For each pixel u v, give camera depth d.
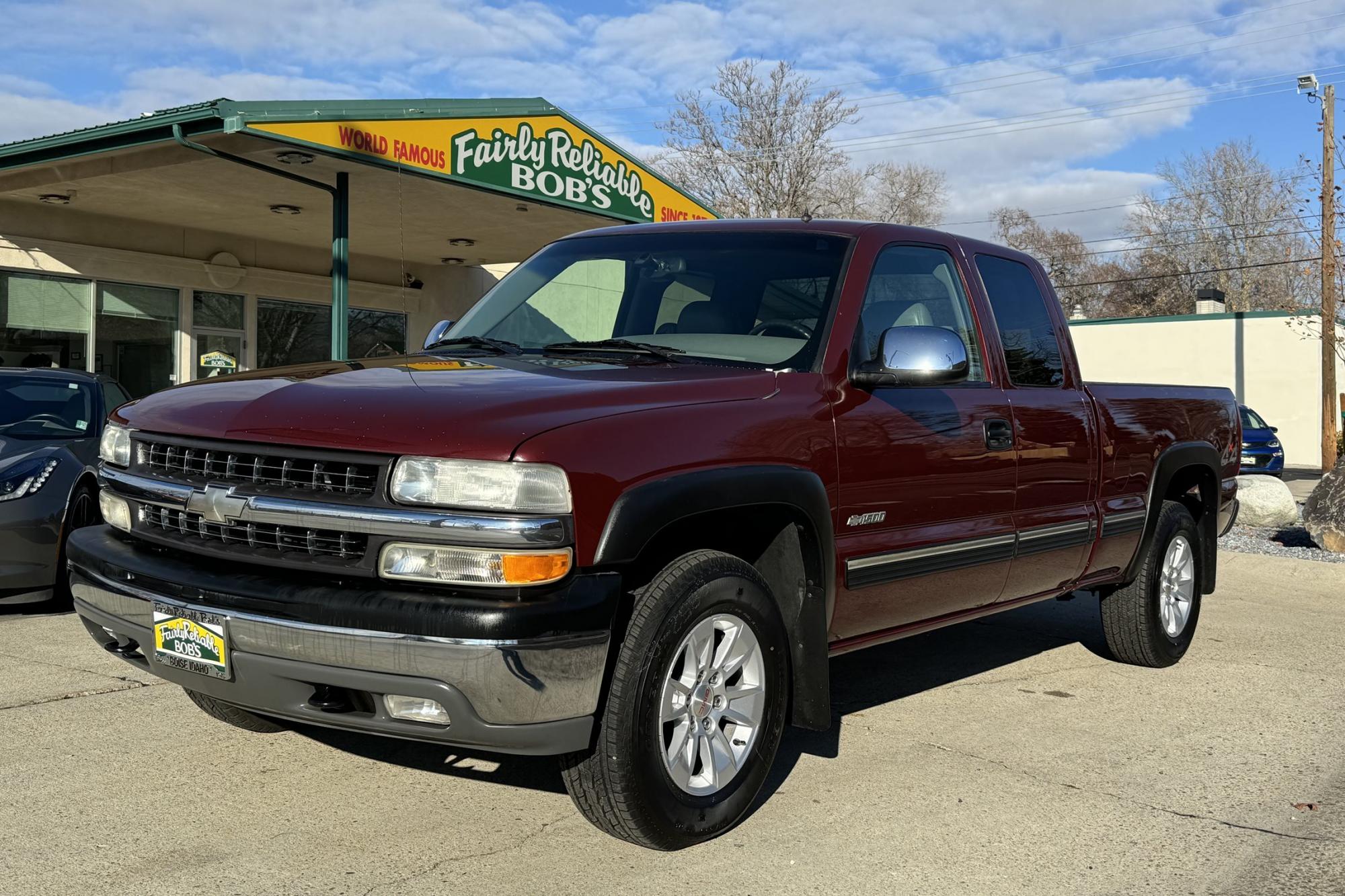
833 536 3.68
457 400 3.11
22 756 3.99
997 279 4.93
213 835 3.36
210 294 16.61
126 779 3.79
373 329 18.91
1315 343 32.34
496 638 2.80
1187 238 59.59
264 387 3.46
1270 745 4.57
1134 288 65.00
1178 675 5.78
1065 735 4.64
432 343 4.60
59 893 2.94
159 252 15.81
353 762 4.03
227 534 3.20
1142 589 5.71
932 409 4.16
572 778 3.16
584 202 14.63
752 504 3.35
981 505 4.39
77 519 6.54
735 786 3.44
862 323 4.05
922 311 4.40
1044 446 4.75
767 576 3.75
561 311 4.51
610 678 3.09
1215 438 6.22
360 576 2.97
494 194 13.45
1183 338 34.41
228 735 4.28
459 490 2.89
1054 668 5.88
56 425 7.12
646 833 3.20
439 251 18.09
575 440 2.98
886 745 4.43
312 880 3.07
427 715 2.96
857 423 3.82
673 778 3.24
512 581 2.86
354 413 3.11
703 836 3.34
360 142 11.59
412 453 2.94
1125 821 3.69
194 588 3.12
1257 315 33.19
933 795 3.88
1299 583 8.91
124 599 3.31
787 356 3.87
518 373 3.50
